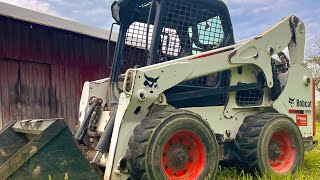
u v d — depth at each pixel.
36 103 9.31
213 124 4.27
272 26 4.83
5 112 8.67
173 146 3.61
